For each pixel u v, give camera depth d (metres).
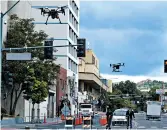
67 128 37.22
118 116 43.62
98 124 52.34
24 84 55.88
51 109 79.06
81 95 106.88
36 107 68.69
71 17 95.38
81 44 34.84
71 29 95.69
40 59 56.88
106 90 159.75
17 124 49.38
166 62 37.91
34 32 60.25
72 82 91.12
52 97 79.69
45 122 56.97
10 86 57.62
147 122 66.00
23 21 59.50
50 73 58.72
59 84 83.25
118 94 174.25
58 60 90.00
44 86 56.25
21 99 62.03
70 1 94.00
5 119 49.50
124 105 164.75
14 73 54.53
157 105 81.75
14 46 56.56
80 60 120.69
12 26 59.38
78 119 51.09
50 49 35.81
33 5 89.38
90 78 113.44
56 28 89.88
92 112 72.94
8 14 64.75
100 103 124.06
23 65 54.47
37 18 89.25
